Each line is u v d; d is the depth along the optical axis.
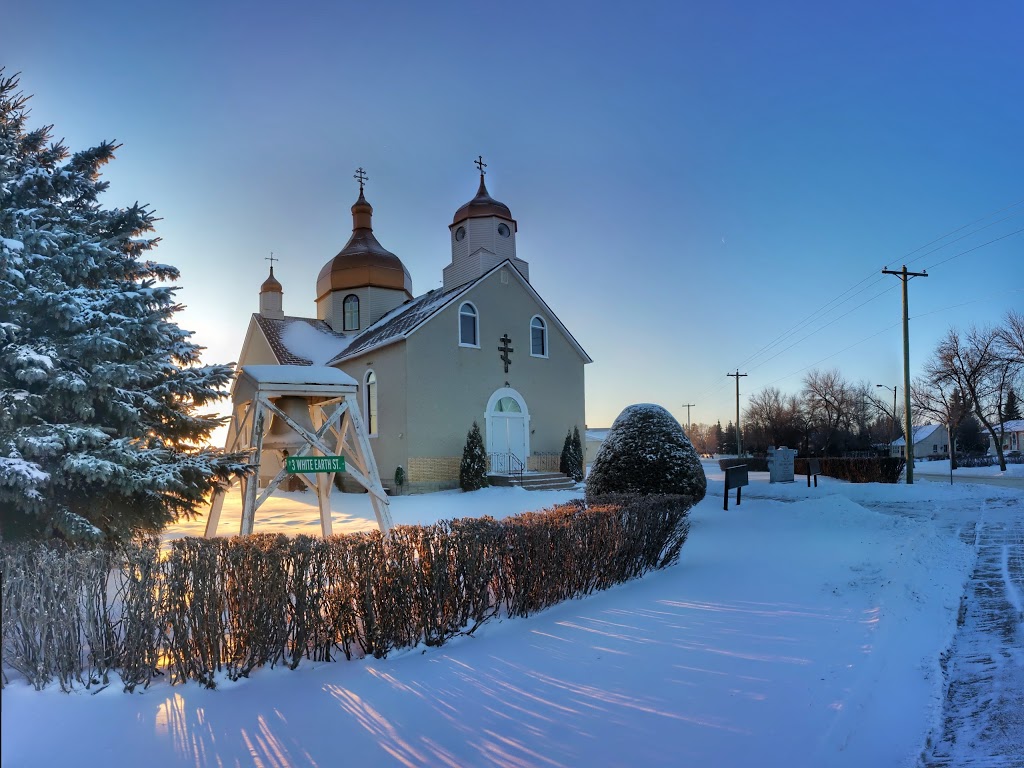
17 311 6.85
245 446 10.22
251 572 4.99
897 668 5.04
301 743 3.88
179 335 8.20
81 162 8.34
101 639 4.76
